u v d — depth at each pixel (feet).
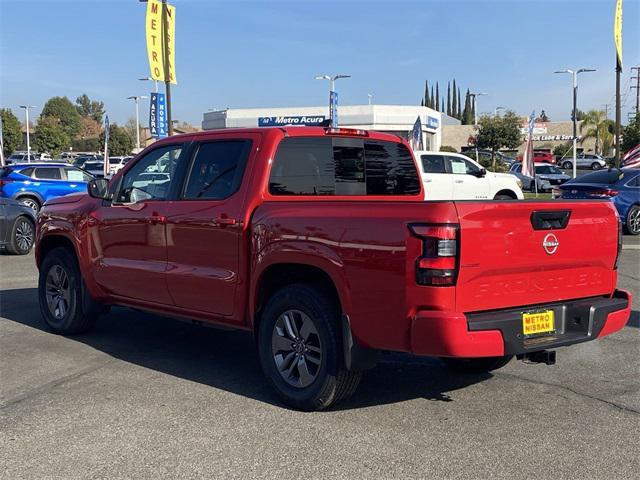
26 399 16.61
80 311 22.45
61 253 22.90
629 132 119.24
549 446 13.58
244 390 17.30
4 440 14.10
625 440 13.88
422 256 13.07
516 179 65.67
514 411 15.65
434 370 19.11
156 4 65.87
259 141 17.07
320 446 13.64
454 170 60.70
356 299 14.17
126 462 13.00
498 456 13.10
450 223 12.91
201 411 15.72
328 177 18.30
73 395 16.92
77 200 22.66
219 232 17.12
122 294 20.65
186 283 18.07
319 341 15.10
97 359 20.26
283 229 15.55
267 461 12.97
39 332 23.61
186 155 18.75
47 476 12.44
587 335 14.87
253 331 16.88
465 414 15.46
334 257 14.49
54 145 274.57
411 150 20.71
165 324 25.12
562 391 17.08
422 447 13.56
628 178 55.06
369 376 18.53
